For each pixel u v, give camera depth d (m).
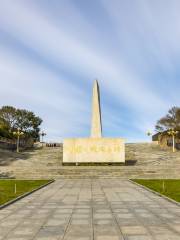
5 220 16.05
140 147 96.62
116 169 54.78
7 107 114.25
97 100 66.25
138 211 18.64
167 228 14.06
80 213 18.03
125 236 12.69
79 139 65.62
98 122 65.88
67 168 55.38
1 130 101.06
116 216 17.05
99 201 23.09
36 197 25.56
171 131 92.88
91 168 55.09
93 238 12.41
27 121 114.31
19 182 40.56
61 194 27.67
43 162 69.50
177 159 73.31
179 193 27.33
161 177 50.03
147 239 12.20
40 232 13.43
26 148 100.19
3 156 72.00
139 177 50.09
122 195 26.83
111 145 65.38
